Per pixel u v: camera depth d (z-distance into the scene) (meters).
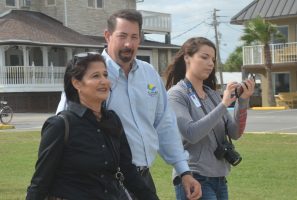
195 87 4.89
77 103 3.66
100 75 3.67
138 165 4.13
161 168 11.37
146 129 4.22
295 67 37.19
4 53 38.62
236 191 9.00
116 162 3.68
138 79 4.26
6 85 37.72
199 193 4.33
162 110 4.42
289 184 9.59
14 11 43.09
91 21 47.72
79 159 3.54
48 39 39.47
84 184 3.57
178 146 4.41
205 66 4.82
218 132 4.84
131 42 4.18
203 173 4.73
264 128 21.03
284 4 37.81
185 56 4.93
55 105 40.28
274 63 37.12
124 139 3.84
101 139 3.61
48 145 3.53
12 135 19.39
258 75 40.50
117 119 3.79
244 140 15.84
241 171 10.71
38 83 38.84
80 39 42.25
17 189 9.31
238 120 4.87
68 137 3.54
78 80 3.66
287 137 16.45
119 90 4.18
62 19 45.47
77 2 46.44
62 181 3.57
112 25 4.21
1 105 27.25
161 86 4.43
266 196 8.64
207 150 4.77
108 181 3.63
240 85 4.70
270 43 37.25
